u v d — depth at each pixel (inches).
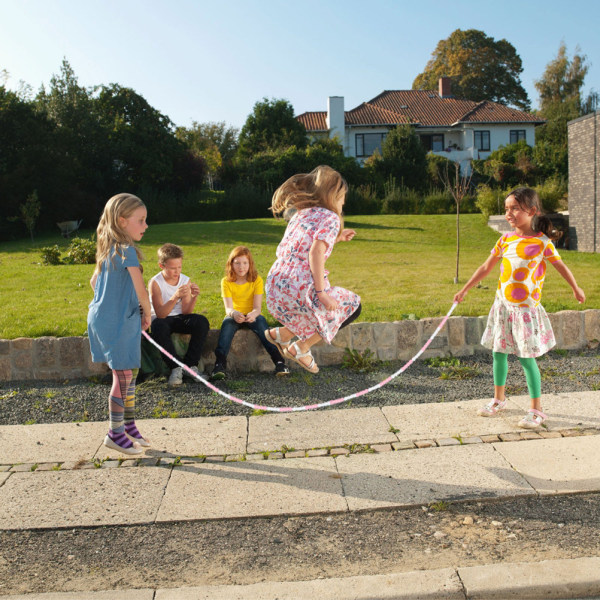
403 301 323.0
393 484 139.2
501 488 135.6
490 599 101.8
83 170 1256.8
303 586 103.8
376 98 1931.6
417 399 197.2
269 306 137.3
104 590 104.9
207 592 103.0
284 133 1582.2
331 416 182.5
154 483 143.0
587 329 247.3
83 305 320.2
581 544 115.0
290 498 134.5
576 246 717.9
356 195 1267.2
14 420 186.1
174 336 227.6
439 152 1747.0
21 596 102.6
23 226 1014.4
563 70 2111.2
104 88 1408.7
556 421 171.9
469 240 808.3
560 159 1446.9
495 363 177.8
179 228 905.5
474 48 2598.4
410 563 110.9
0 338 245.1
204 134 2301.9
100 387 215.2
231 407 193.5
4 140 1057.5
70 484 143.2
